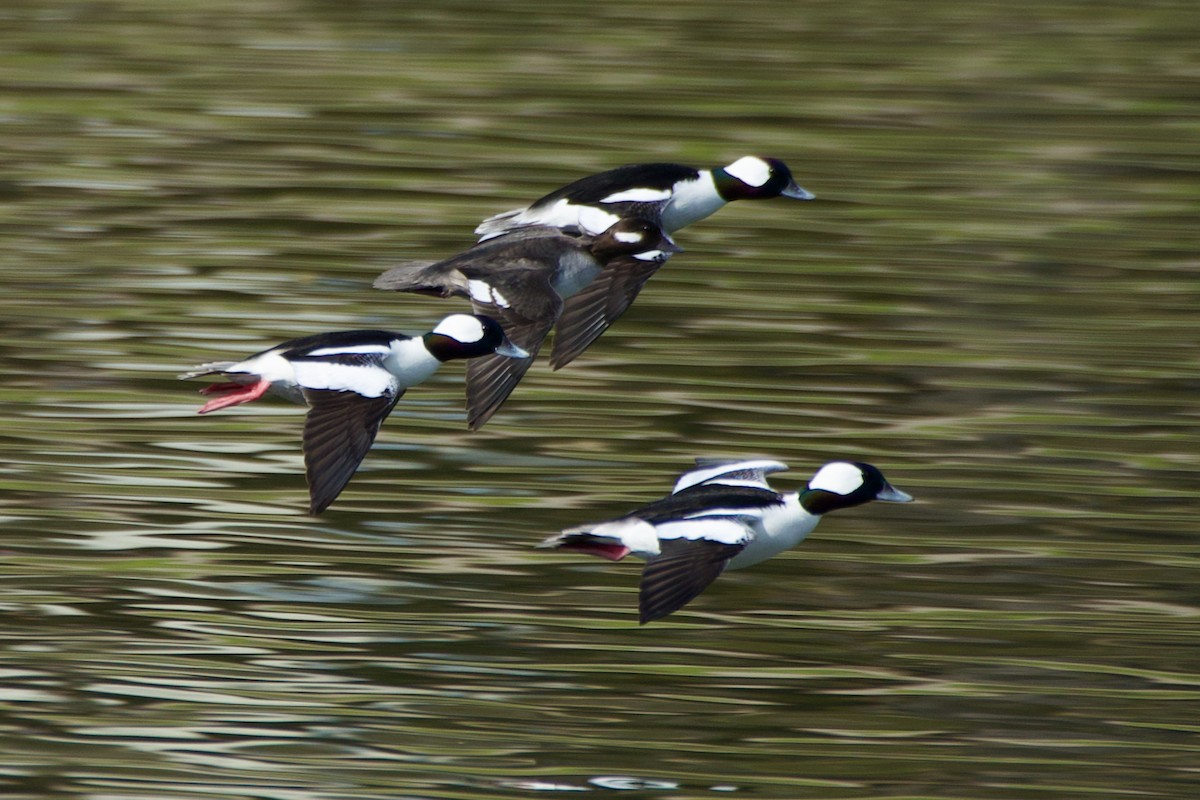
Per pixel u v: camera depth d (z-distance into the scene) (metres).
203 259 20.56
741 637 13.57
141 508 15.10
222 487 15.53
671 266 20.81
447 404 17.17
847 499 11.21
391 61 28.66
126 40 29.75
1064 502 15.59
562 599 13.96
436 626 13.56
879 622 13.79
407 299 19.64
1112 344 18.88
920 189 23.44
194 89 27.00
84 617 13.53
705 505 11.14
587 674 13.04
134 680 12.81
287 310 19.23
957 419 17.11
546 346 18.36
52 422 16.62
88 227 21.52
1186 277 20.75
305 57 28.84
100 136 24.86
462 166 23.75
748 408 17.17
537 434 16.55
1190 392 17.77
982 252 21.36
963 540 14.98
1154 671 13.16
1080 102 27.12
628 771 11.98
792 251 21.36
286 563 14.34
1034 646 13.45
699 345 18.61
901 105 26.81
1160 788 11.84
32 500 15.18
